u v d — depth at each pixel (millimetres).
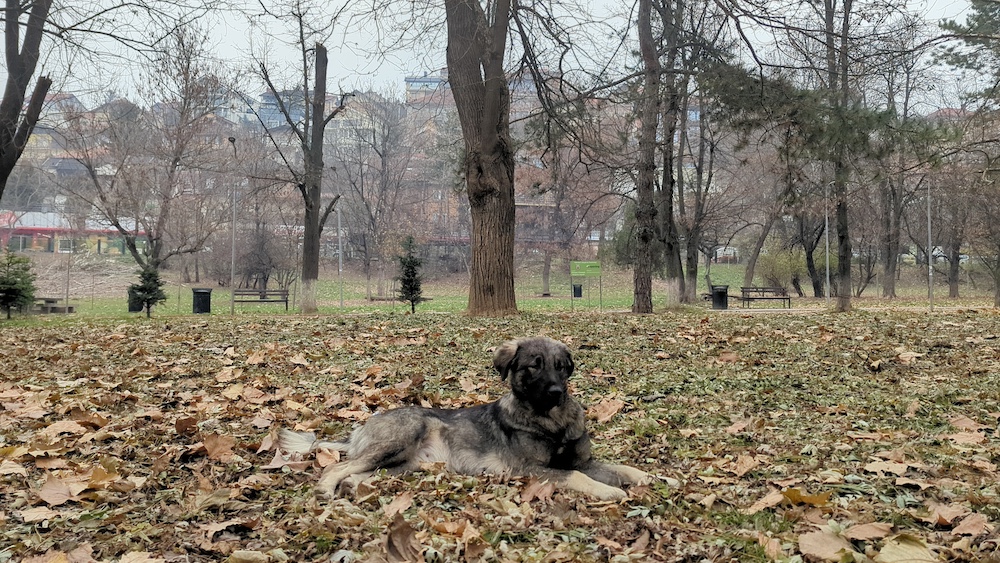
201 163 36438
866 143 21156
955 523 4324
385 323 18016
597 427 7594
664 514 4684
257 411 8383
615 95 24812
